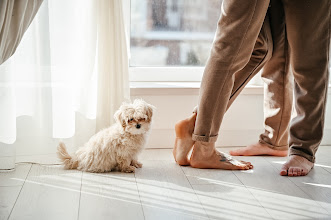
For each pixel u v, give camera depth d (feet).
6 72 6.55
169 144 8.42
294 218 5.33
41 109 7.17
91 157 6.85
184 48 8.87
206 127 6.89
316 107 6.99
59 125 7.24
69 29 7.15
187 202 5.74
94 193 6.00
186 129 7.14
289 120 7.79
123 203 5.66
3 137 6.69
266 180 6.68
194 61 8.96
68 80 7.22
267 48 7.09
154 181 6.53
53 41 7.11
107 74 7.53
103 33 7.38
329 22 6.68
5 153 6.74
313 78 6.86
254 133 8.66
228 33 6.35
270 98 7.78
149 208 5.52
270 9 7.24
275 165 7.46
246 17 6.19
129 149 6.80
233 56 6.46
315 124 7.09
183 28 8.79
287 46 7.41
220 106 6.82
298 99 7.11
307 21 6.55
